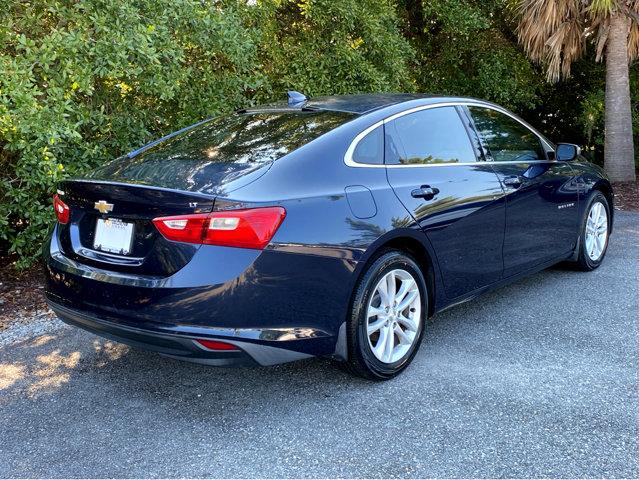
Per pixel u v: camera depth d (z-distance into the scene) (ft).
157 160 11.16
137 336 9.43
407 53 29.35
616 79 36.14
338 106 12.36
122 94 19.67
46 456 8.99
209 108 21.40
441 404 10.23
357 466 8.58
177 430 9.65
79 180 10.60
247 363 9.41
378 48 26.37
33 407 10.47
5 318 15.03
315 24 25.21
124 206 9.72
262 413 10.11
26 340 13.57
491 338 13.07
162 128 21.40
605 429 9.35
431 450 8.92
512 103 39.70
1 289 17.24
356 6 25.18
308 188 9.93
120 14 17.31
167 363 12.23
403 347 11.38
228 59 21.47
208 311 8.98
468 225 12.51
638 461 8.55
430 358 12.08
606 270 18.21
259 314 9.20
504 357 12.07
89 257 10.25
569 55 36.55
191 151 11.34
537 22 35.09
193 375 11.65
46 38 16.12
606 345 12.59
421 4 34.30
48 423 9.93
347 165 10.70
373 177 10.94
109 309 9.69
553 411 9.91
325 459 8.76
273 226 9.21
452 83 37.91
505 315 14.49
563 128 47.85
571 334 13.21
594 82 43.57
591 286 16.63
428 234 11.52
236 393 10.86
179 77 19.25
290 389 10.95
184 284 8.99
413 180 11.57
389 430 9.47
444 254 12.01
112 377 11.60
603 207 18.13
